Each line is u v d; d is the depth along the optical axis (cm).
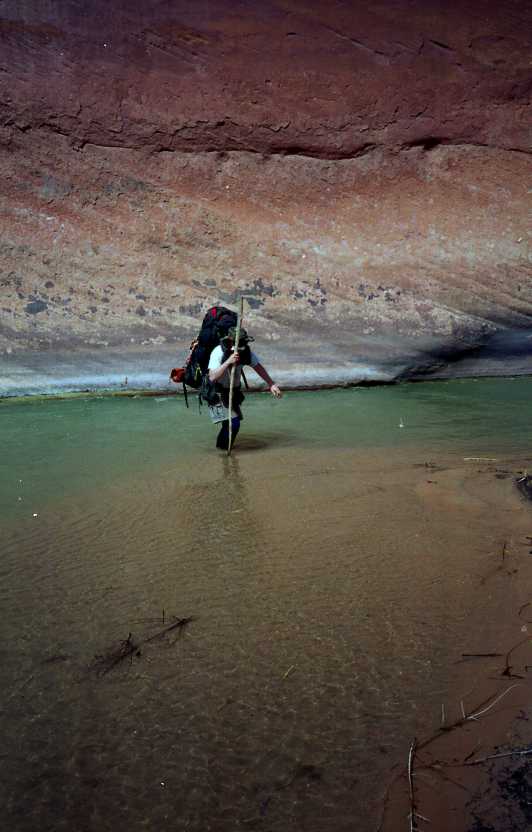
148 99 943
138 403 844
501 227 980
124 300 926
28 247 920
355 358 936
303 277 955
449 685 224
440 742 195
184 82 951
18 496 466
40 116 923
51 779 192
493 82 977
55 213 932
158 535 384
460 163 990
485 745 191
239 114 961
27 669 250
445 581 303
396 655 245
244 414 758
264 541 367
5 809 181
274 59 955
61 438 653
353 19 947
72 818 177
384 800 175
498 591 289
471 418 687
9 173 923
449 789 175
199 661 251
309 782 185
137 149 953
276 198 977
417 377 955
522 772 177
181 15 929
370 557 336
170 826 173
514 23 955
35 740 209
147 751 202
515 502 399
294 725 210
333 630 267
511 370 979
